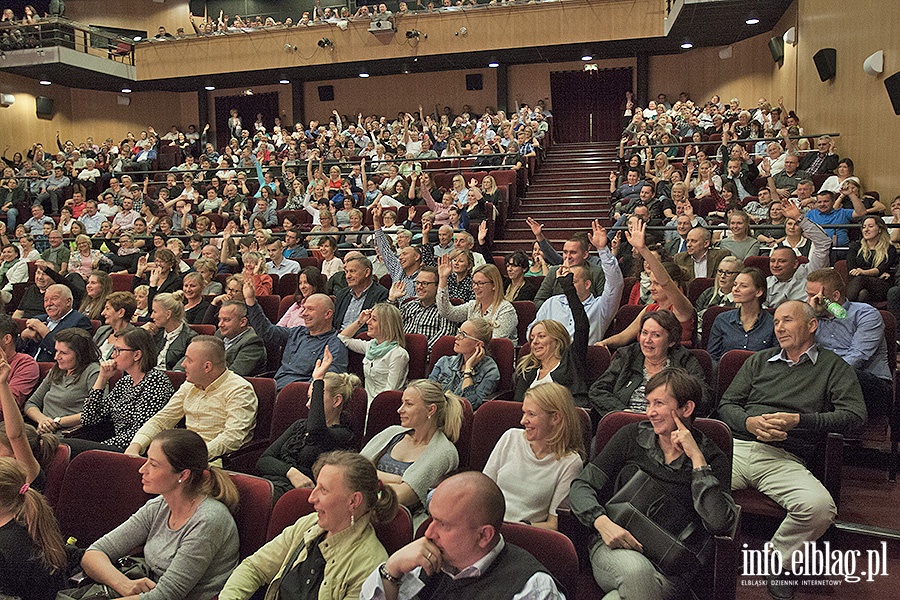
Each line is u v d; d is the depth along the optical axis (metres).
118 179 14.30
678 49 15.38
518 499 2.81
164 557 2.50
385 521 2.34
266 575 2.39
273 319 6.07
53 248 8.80
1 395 2.93
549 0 14.29
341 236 8.38
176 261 6.38
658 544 2.46
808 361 3.31
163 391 3.76
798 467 3.10
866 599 2.81
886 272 5.47
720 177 8.60
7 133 16.66
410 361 4.57
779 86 12.95
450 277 5.62
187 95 19.39
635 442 2.68
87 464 2.90
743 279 4.02
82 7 18.80
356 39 15.54
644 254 4.06
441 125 14.74
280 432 3.63
